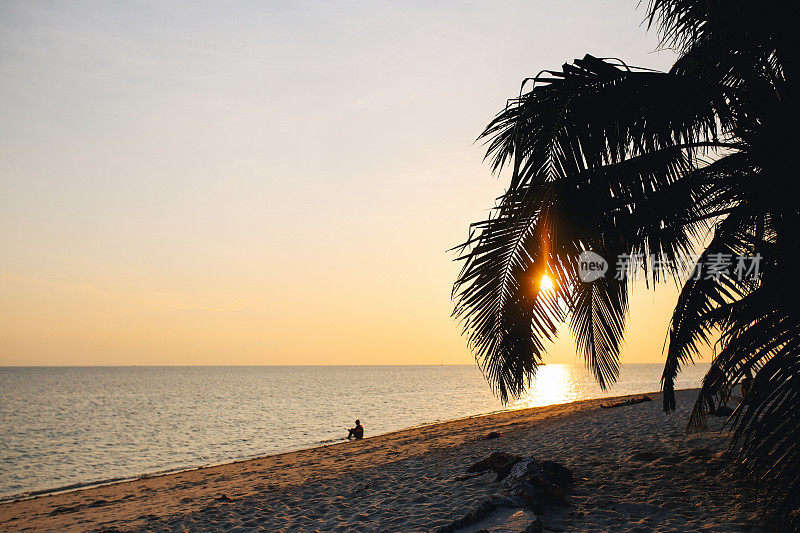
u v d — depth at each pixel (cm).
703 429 518
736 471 518
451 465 920
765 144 420
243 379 13850
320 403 5116
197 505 873
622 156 473
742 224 444
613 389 5728
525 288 552
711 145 455
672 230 489
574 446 909
